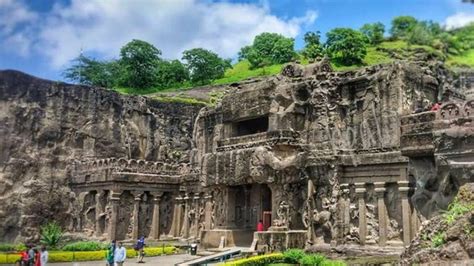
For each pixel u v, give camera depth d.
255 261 28.48
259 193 40.66
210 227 43.50
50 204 45.94
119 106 52.38
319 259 28.69
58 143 47.66
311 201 36.81
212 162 41.59
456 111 23.23
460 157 22.08
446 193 22.91
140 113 53.97
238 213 41.91
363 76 35.62
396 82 33.62
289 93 38.25
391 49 82.50
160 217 48.41
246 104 40.81
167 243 46.09
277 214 36.44
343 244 34.59
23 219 43.94
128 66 86.94
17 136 45.25
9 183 43.97
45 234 42.19
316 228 36.53
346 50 85.88
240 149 39.53
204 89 73.06
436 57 55.97
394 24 87.31
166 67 90.75
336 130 36.41
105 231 44.75
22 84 46.28
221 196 42.03
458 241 18.17
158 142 55.03
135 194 46.03
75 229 46.75
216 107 46.00
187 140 57.81
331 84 37.31
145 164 47.53
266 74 87.94
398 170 32.56
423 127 24.56
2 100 45.03
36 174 45.75
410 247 20.38
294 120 37.91
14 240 43.25
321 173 36.69
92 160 47.88
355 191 34.94
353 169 35.25
